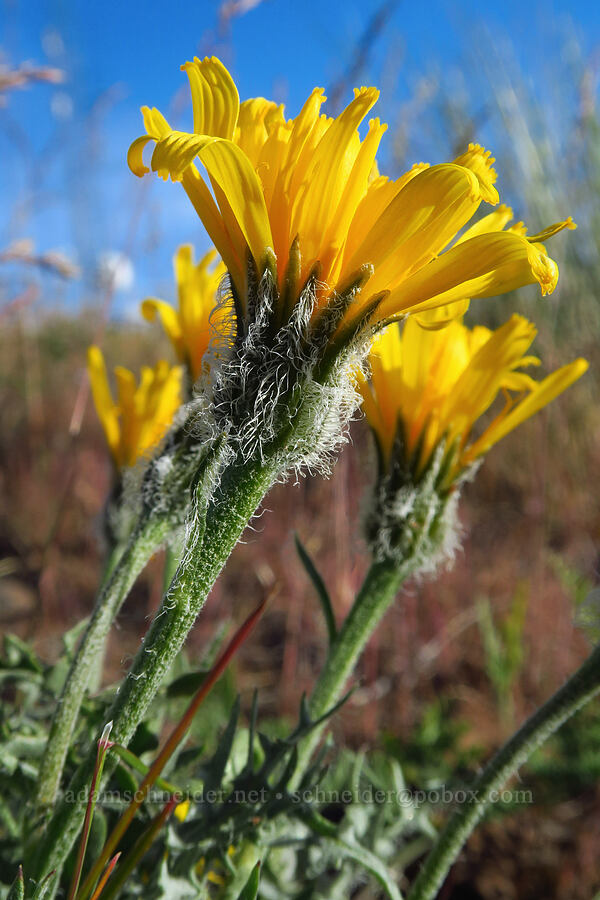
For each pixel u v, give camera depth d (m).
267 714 0.14
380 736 0.13
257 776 0.07
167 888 0.06
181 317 0.08
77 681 0.06
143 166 0.05
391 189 0.05
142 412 0.08
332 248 0.05
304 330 0.05
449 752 0.13
